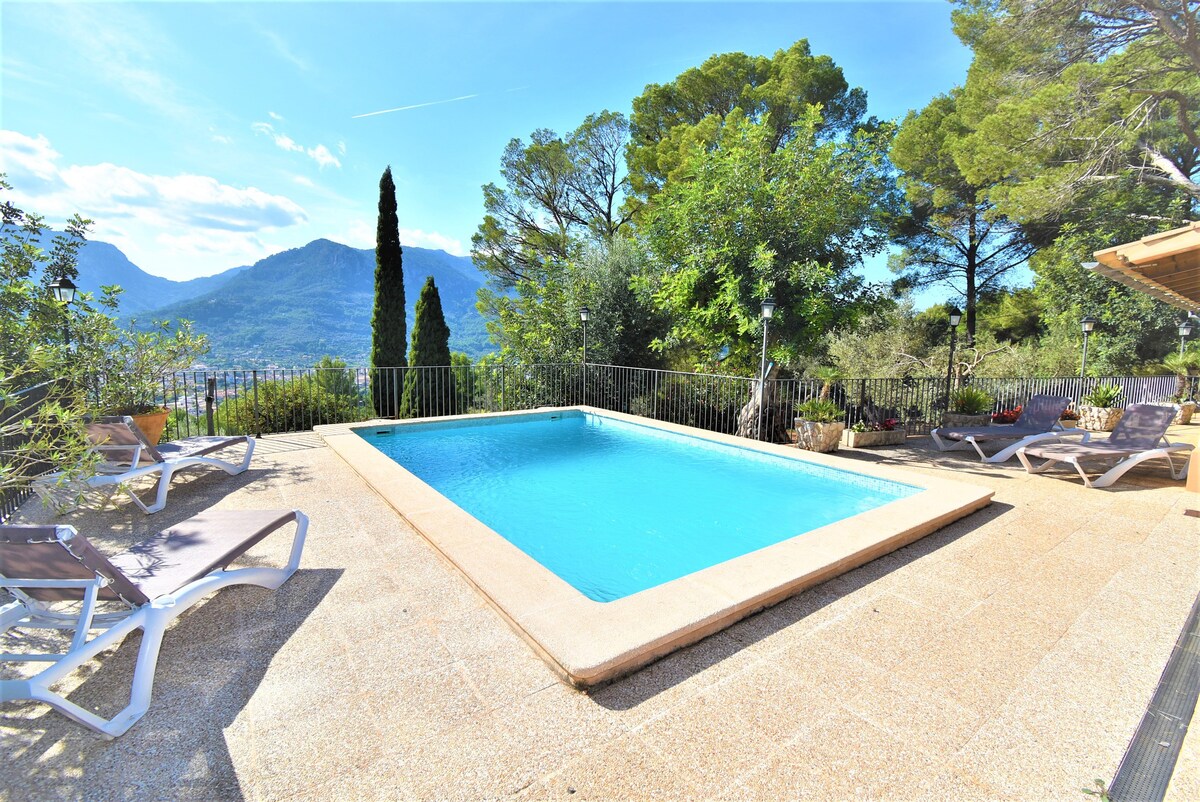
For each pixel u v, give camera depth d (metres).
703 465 6.66
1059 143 11.35
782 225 8.09
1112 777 1.69
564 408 9.92
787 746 1.81
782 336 8.31
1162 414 5.55
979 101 13.55
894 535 3.56
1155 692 2.12
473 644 2.38
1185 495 5.00
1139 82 10.52
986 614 2.75
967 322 18.02
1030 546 3.70
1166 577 3.21
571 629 2.35
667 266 9.45
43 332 5.02
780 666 2.28
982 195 14.78
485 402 11.41
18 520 3.92
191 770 1.68
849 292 8.53
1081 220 14.20
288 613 2.63
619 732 1.87
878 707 2.02
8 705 1.98
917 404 9.34
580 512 4.96
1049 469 6.08
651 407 10.92
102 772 1.67
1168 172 11.25
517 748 1.79
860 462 6.06
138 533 3.74
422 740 1.82
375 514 4.06
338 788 1.61
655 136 16.56
